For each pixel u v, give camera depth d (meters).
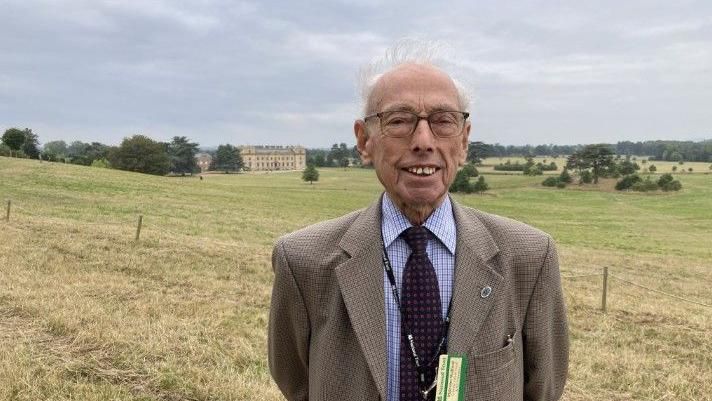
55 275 10.77
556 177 113.56
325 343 1.74
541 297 1.78
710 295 15.02
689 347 8.49
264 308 9.55
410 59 1.82
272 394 5.53
